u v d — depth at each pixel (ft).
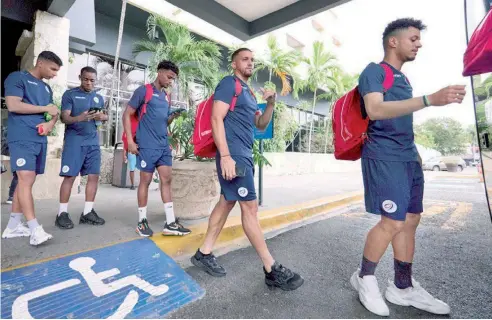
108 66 30.94
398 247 6.59
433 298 6.23
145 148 9.53
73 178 10.46
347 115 6.25
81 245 8.60
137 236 9.53
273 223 13.24
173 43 27.43
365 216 15.78
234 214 13.12
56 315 5.62
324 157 52.06
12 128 8.47
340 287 7.29
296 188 24.67
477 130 7.09
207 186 12.10
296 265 8.71
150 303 6.25
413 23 6.06
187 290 6.89
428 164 83.05
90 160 10.80
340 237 11.62
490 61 5.10
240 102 7.11
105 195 17.74
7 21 20.30
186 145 13.16
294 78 46.62
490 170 6.93
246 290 7.01
